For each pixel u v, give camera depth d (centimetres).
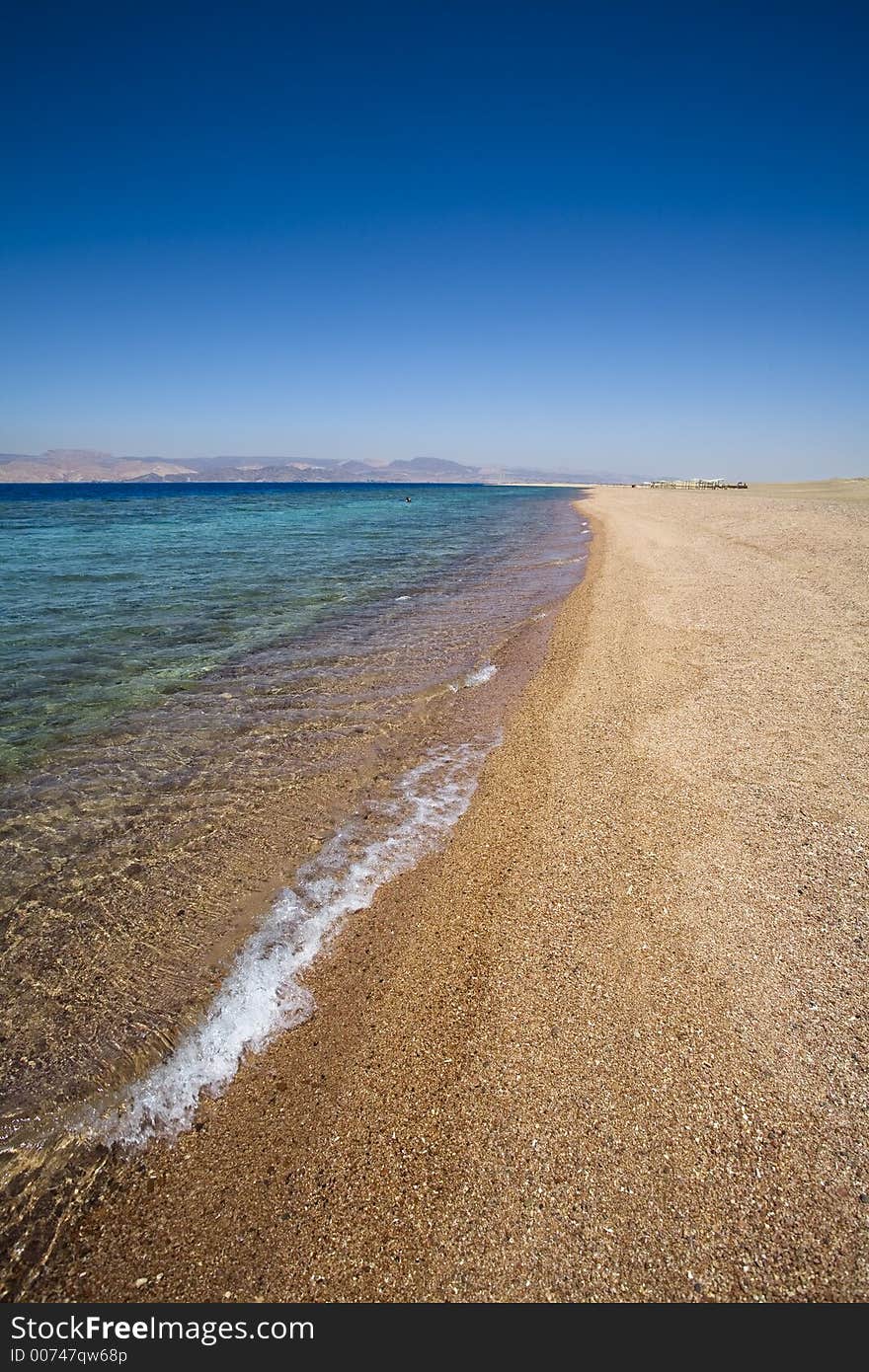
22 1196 309
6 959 460
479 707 921
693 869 509
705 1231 273
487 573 2072
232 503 7112
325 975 439
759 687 882
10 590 1717
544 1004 398
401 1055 372
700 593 1496
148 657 1138
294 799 675
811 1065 342
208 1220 295
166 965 453
